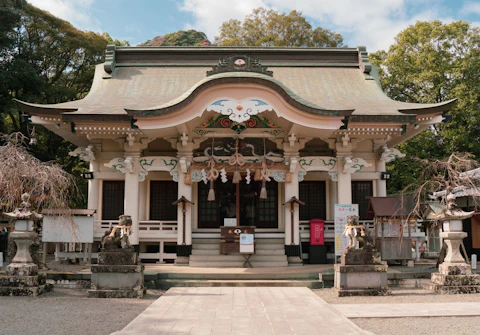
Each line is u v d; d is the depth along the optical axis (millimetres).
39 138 28578
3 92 24953
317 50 20141
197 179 16234
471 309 9250
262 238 17094
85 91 31250
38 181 12961
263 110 14516
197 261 15609
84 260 15211
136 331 7211
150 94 17703
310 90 18266
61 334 7199
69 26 29453
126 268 10867
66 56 29781
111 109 15555
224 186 18719
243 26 36906
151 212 18531
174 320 8023
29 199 12672
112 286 10875
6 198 13188
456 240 11820
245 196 18672
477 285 11398
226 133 16391
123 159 16344
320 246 16484
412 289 12062
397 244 14781
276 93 14414
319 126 14734
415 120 15172
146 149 18391
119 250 11016
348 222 11500
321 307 9219
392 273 12695
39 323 7945
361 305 9766
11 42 25094
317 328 7434
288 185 16359
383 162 17453
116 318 8430
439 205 14438
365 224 17406
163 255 16469
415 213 14367
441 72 26719
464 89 25375
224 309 9023
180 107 14211
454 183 13000
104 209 17641
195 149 17531
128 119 14898
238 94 14477
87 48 29188
